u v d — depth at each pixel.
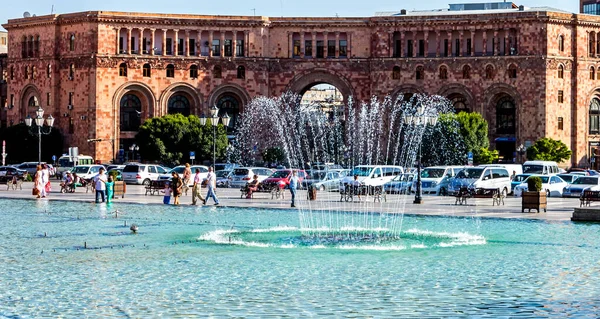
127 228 53.28
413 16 147.50
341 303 31.56
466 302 31.72
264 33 151.62
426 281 35.56
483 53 146.12
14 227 53.56
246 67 150.88
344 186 82.31
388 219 60.78
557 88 145.00
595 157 151.25
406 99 148.88
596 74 149.62
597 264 39.53
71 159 119.12
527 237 49.38
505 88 144.50
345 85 150.38
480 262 40.28
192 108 151.25
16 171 118.81
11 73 157.88
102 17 146.88
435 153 130.75
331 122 161.75
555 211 67.00
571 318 29.42
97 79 146.75
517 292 33.34
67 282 35.16
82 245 45.38
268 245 45.72
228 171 108.56
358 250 44.19
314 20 150.62
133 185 109.19
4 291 33.38
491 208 70.19
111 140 147.50
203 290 33.69
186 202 75.81
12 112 157.62
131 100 149.88
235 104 152.50
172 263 39.78
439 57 146.75
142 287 34.19
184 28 150.12
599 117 151.50
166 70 149.75
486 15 145.12
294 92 151.62
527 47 143.75
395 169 96.25
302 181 99.94
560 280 35.69
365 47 150.12
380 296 32.69
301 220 59.81
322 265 39.44
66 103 150.50
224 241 47.25
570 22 146.25
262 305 31.22
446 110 146.12
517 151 142.12
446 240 48.06
